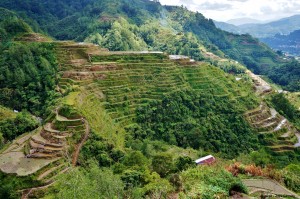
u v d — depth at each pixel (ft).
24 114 229.66
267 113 294.87
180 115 260.42
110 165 166.91
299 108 363.35
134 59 307.37
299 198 86.53
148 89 276.41
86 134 183.11
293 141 264.72
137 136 228.43
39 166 153.69
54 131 179.93
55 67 287.89
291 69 602.85
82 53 306.35
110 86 263.70
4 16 482.69
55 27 634.84
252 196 82.43
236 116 273.54
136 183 125.70
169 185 93.09
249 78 463.42
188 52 551.18
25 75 277.85
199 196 75.66
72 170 94.89
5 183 144.05
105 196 83.76
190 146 238.07
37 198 138.72
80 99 222.89
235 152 244.42
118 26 536.42
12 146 183.73
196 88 297.53
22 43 320.09
